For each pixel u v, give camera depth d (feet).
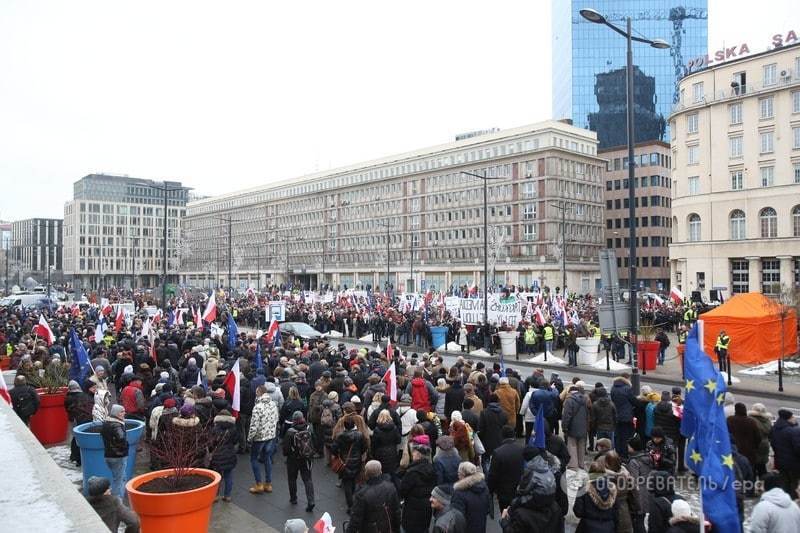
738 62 212.02
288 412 42.93
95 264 540.93
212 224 563.89
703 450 24.00
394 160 390.83
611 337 90.12
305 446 35.22
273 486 39.81
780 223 200.03
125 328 101.04
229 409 36.86
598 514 23.91
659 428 28.66
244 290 338.34
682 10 410.11
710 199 217.77
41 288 373.61
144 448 46.62
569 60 422.00
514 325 110.63
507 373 52.06
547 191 306.96
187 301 199.72
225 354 73.46
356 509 25.59
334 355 62.44
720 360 81.66
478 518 24.56
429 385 45.62
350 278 413.80
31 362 53.72
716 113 216.95
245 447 48.65
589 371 89.71
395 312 132.98
